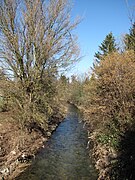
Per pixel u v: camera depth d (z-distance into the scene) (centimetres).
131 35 1950
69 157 1351
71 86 5116
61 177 1072
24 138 1445
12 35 1597
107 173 941
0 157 1138
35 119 1630
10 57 1596
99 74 1345
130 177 788
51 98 1823
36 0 1644
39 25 1667
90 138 1669
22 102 1622
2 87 1596
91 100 1378
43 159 1316
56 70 1789
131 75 1183
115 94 1247
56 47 1733
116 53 1347
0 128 1466
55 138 1823
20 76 1644
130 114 1129
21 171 1130
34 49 1673
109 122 1225
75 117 3094
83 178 1051
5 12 1580
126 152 923
